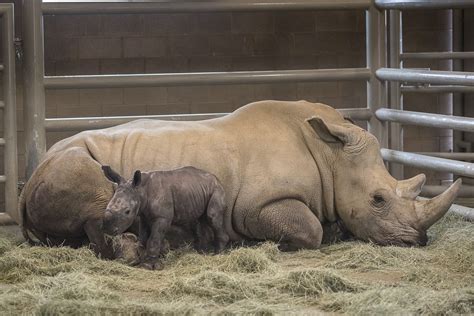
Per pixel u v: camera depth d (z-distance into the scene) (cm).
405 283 1345
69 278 1352
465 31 2600
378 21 2034
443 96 2655
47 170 1570
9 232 1789
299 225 1595
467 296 1230
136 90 2538
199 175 1540
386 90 2044
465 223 1741
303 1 1983
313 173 1639
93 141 1630
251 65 2594
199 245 1573
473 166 1736
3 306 1230
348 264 1484
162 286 1356
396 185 1631
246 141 1636
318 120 1634
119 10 1925
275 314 1180
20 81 2397
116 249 1508
